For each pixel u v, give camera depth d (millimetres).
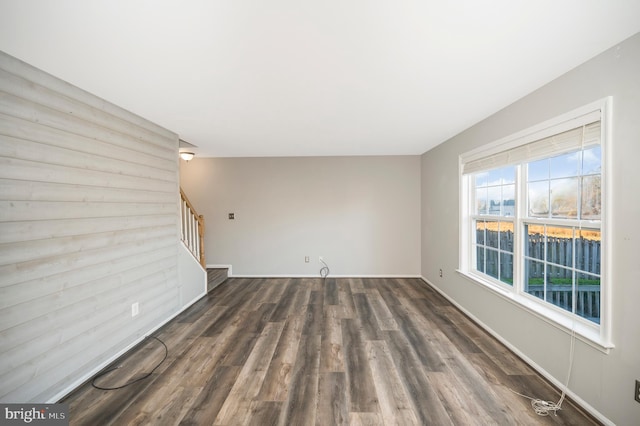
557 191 2088
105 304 2291
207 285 4242
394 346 2576
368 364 2277
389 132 3424
